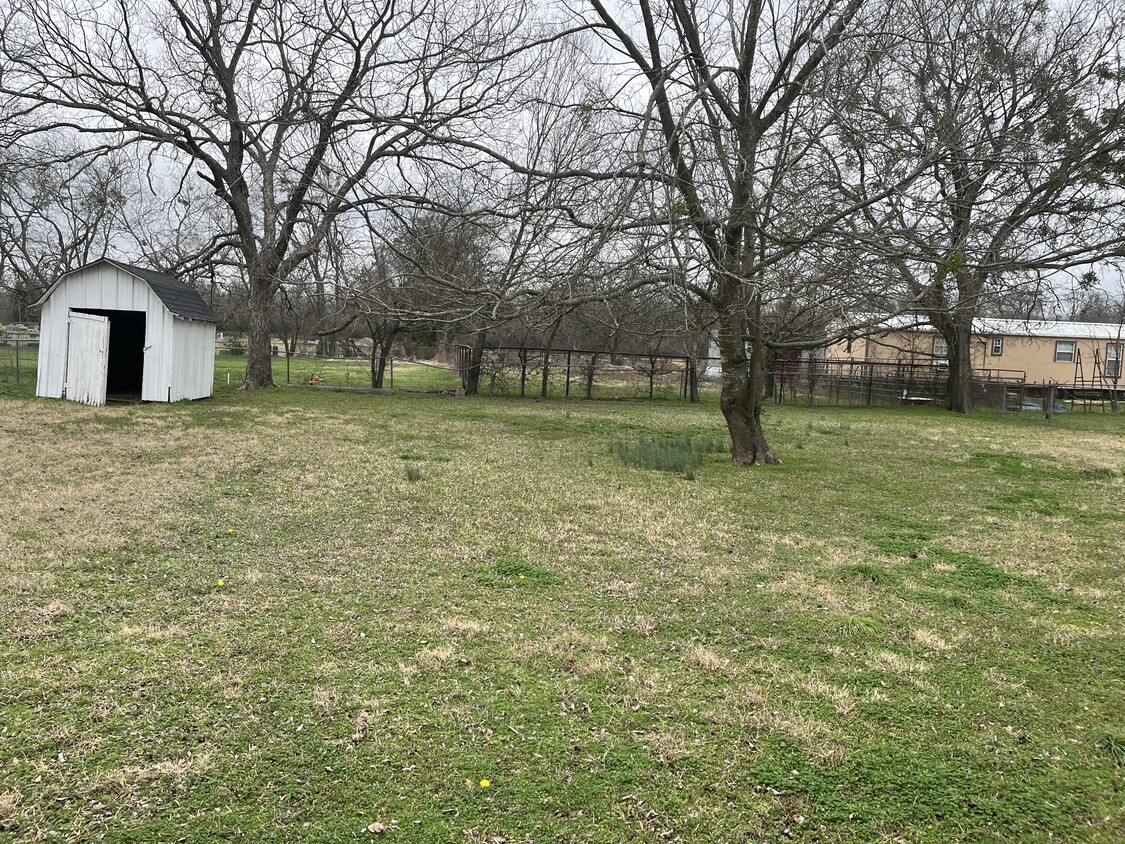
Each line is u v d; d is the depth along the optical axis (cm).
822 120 845
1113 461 1338
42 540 589
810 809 287
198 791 287
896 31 847
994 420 2306
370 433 1359
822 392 2950
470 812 280
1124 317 3050
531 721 346
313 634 436
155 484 817
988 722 358
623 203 659
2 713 336
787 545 676
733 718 354
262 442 1181
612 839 267
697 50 985
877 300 824
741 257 895
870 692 386
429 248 1028
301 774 300
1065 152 645
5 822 265
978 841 271
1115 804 294
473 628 449
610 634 452
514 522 717
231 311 3139
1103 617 509
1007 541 720
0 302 3650
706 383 3166
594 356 2584
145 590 495
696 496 880
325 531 660
